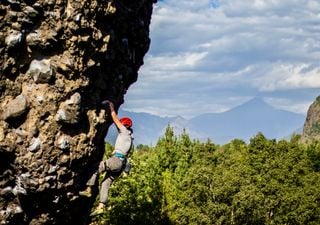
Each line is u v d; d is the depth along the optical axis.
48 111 8.84
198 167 40.31
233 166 48.22
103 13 9.43
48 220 9.54
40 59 8.80
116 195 28.83
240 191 37.53
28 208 9.19
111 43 10.04
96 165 10.46
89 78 9.52
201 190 36.66
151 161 42.62
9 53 8.48
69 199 9.67
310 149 66.88
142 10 11.43
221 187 36.59
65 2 8.79
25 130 8.68
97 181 10.44
